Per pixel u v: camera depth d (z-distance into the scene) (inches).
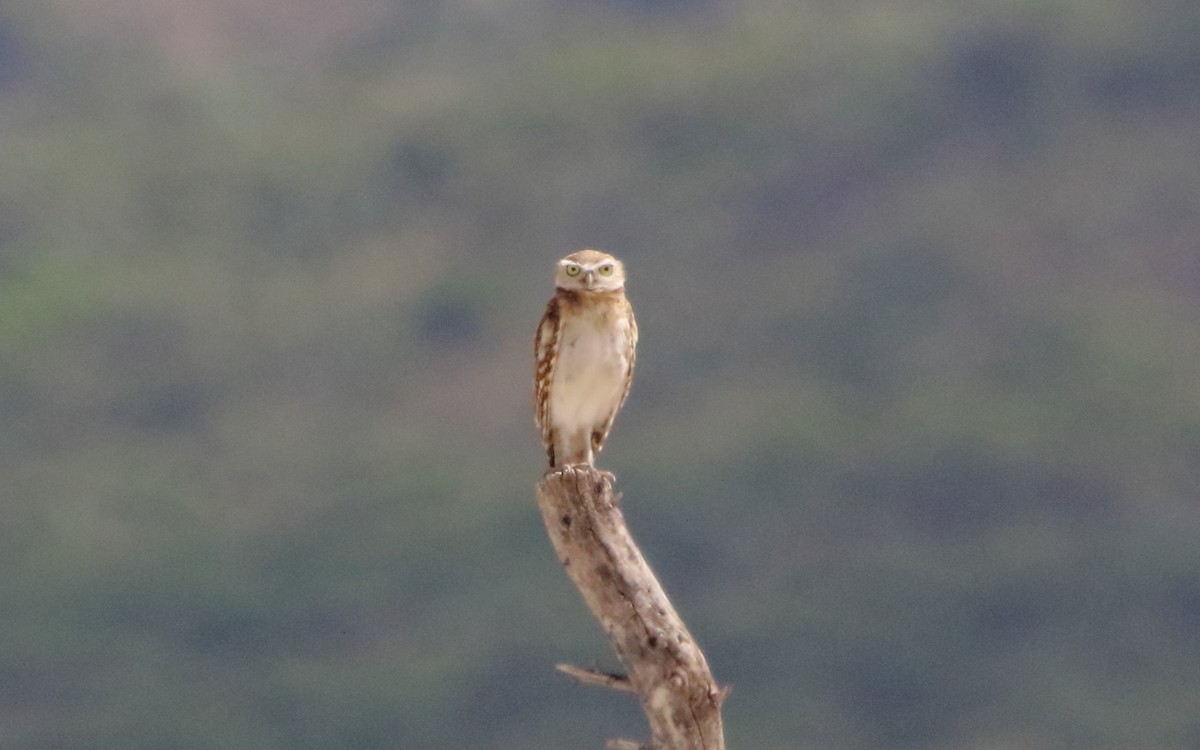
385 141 3016.7
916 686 1811.0
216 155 3048.7
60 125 3203.7
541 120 2945.4
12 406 2383.1
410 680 1759.4
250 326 2583.7
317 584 1962.4
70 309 2573.8
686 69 2925.7
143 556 2010.3
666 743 384.8
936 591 1913.1
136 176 2967.5
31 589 1968.5
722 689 385.1
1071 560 1953.7
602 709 1722.4
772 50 2933.1
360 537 2058.3
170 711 1777.8
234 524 2112.5
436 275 2687.0
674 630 384.8
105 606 1946.4
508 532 2014.0
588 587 389.7
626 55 3051.2
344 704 1753.2
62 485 2208.4
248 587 1961.1
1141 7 2778.1
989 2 2812.5
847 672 1830.7
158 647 1892.2
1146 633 1884.8
